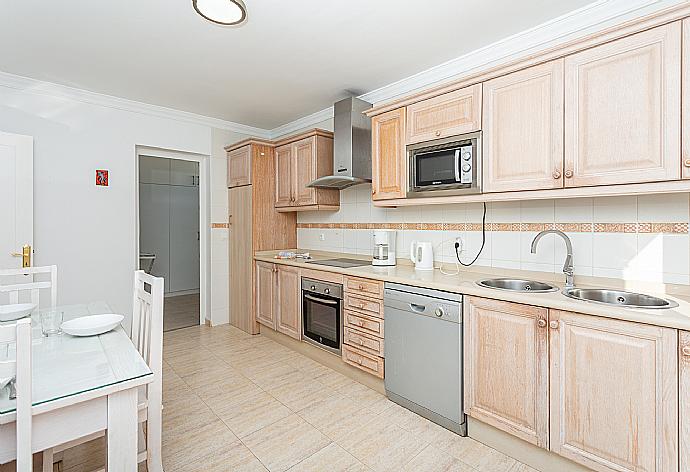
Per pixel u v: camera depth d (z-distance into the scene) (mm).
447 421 2156
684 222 1802
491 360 1934
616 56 1676
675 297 1768
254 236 4117
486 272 2605
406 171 2646
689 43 1483
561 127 1859
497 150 2135
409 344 2354
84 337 1620
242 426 2201
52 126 3277
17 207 3000
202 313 4586
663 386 1390
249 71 2967
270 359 3334
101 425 1168
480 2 2018
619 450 1499
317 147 3676
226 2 1783
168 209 6535
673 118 1525
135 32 2355
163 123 3961
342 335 2928
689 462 1341
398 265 3193
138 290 1893
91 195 3498
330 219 4004
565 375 1657
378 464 1854
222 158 4473
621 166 1670
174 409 2402
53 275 2221
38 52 2637
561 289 2006
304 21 2219
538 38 2318
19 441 985
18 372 973
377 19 2197
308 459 1891
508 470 1812
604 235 2061
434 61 2785
